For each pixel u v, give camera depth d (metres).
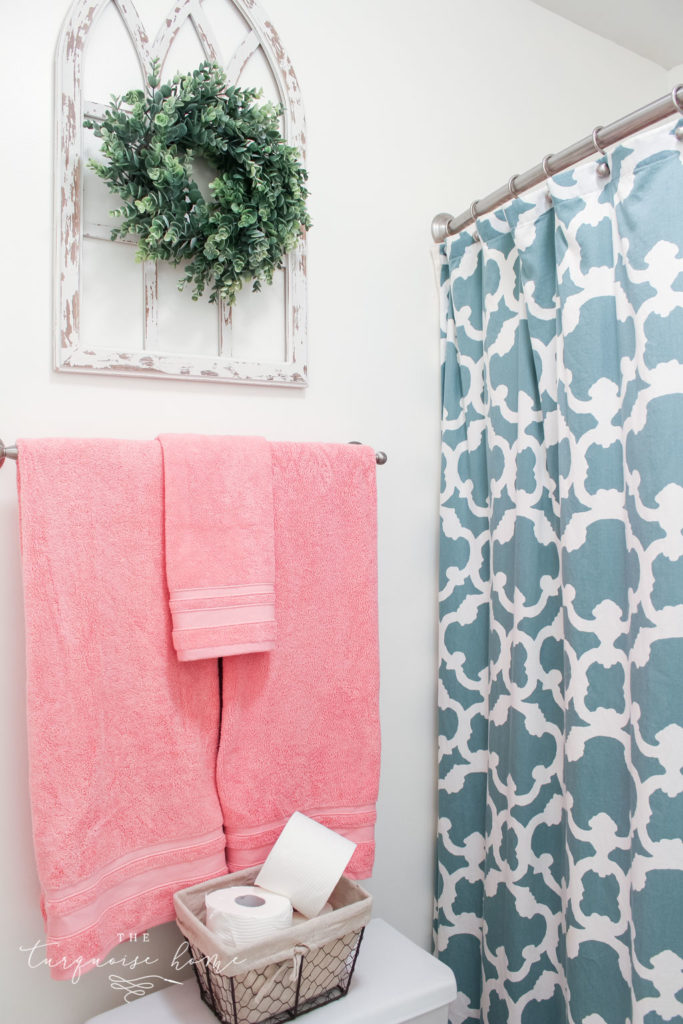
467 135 1.61
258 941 0.94
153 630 1.10
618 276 1.15
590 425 1.18
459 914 1.47
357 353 1.46
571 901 1.19
